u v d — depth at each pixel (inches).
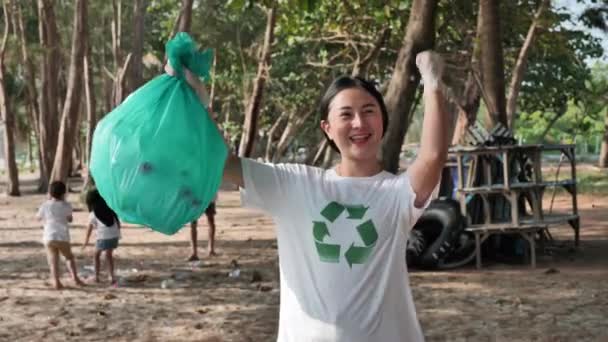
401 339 95.7
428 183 95.5
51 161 1169.4
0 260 462.3
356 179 98.8
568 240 519.2
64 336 271.3
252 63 1206.3
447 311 302.2
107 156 88.5
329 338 93.9
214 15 1202.0
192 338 265.6
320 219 96.1
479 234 414.0
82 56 840.9
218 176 93.0
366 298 94.2
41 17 1117.7
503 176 431.2
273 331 274.5
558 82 1277.1
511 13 861.2
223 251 489.4
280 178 99.5
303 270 96.8
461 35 834.2
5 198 1053.8
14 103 1775.3
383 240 95.3
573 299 322.3
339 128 99.9
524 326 275.7
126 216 90.6
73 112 837.2
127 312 309.0
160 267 424.2
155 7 943.7
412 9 446.3
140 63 1098.1
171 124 88.9
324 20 754.8
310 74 1201.4
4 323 292.0
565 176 1267.2
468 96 668.7
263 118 1587.1
